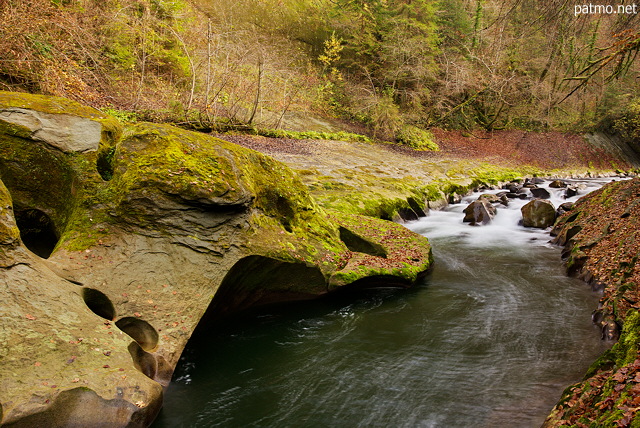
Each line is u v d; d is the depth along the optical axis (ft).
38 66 32.78
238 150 21.71
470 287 25.00
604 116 95.20
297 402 14.71
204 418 13.75
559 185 56.44
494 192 56.13
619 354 13.56
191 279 17.22
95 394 11.63
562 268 28.30
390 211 39.45
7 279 13.04
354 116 73.67
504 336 19.25
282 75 58.95
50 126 19.12
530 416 13.84
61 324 13.03
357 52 74.28
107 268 16.19
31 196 18.69
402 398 14.94
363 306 22.34
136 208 17.52
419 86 75.66
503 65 81.00
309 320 20.76
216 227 18.66
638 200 28.94
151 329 15.33
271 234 21.13
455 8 81.56
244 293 20.10
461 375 16.28
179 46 51.88
